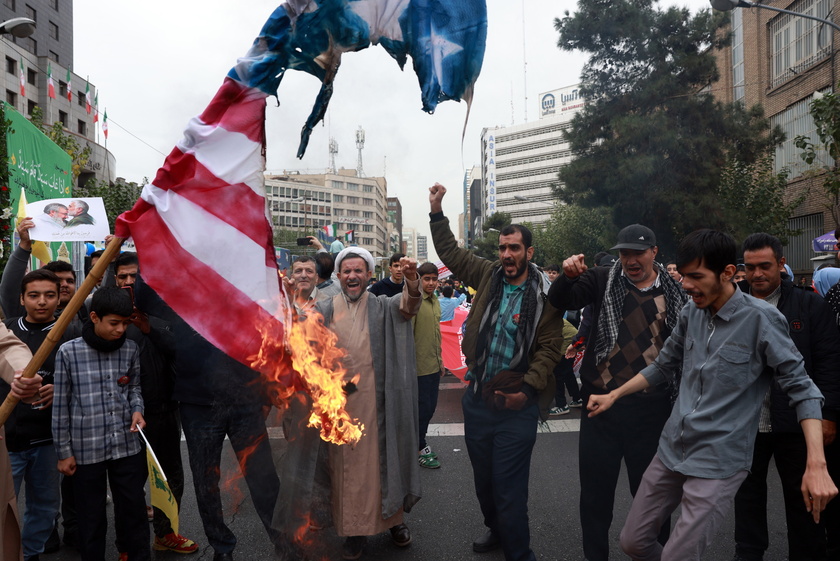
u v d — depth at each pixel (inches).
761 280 133.0
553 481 201.3
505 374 134.2
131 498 133.6
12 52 1584.6
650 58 776.3
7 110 295.1
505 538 132.1
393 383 147.2
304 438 142.4
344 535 140.2
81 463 129.6
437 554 150.3
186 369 142.7
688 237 105.9
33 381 101.0
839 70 672.4
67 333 154.3
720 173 729.6
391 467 143.6
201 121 103.9
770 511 174.4
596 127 798.5
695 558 100.5
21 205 201.9
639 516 110.7
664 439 110.0
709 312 107.3
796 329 129.0
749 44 879.7
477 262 154.5
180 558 150.4
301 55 108.0
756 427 103.7
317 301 154.9
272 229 107.0
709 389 104.3
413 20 113.5
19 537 119.5
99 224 207.2
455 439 257.6
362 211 5162.4
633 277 133.8
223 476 145.3
